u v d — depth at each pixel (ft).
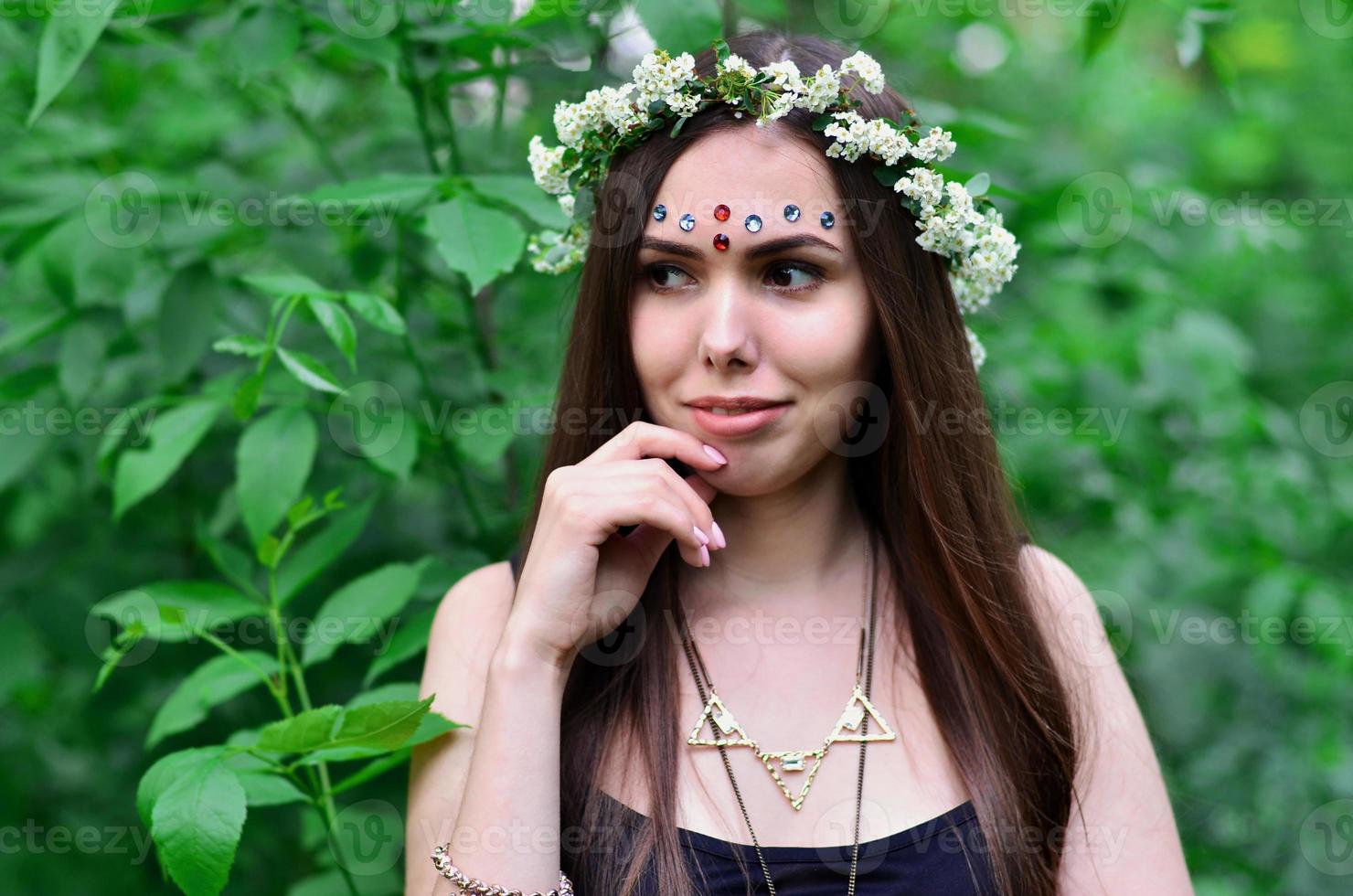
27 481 6.29
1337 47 12.62
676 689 4.23
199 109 6.62
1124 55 11.66
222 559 4.96
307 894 5.06
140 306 5.43
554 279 6.11
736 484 4.03
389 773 5.57
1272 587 7.11
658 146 3.96
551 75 5.67
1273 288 10.09
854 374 4.04
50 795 6.72
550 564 3.91
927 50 8.21
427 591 5.14
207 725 5.82
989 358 6.88
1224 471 7.55
